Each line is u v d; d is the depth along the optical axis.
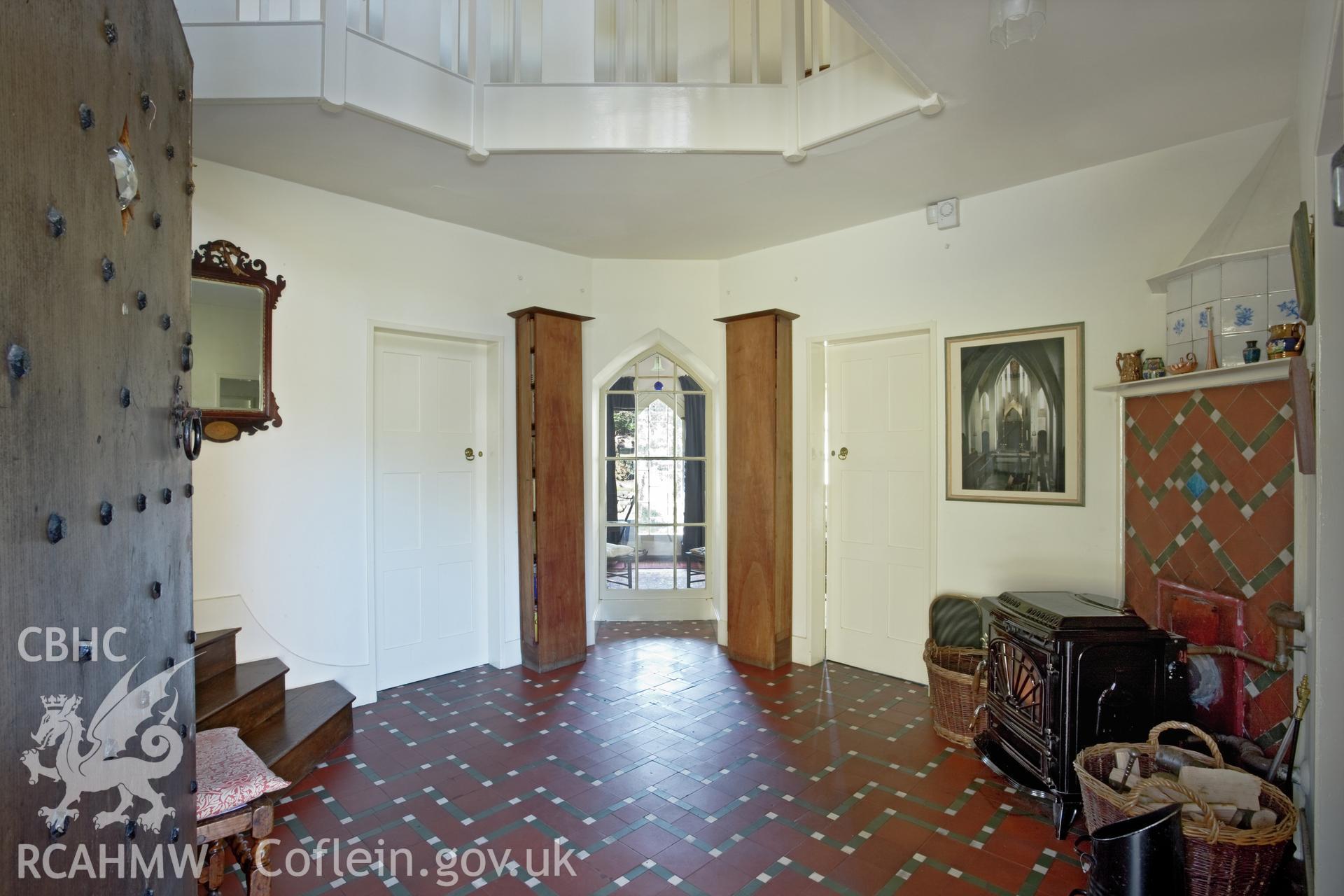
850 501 4.59
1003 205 3.73
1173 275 2.96
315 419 3.72
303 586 3.67
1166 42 2.40
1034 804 2.81
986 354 3.79
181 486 1.35
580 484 4.66
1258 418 2.65
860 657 4.53
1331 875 1.85
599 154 3.32
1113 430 3.33
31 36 0.74
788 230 4.46
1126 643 2.57
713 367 5.18
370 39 2.90
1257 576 2.65
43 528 0.77
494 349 4.61
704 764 3.16
